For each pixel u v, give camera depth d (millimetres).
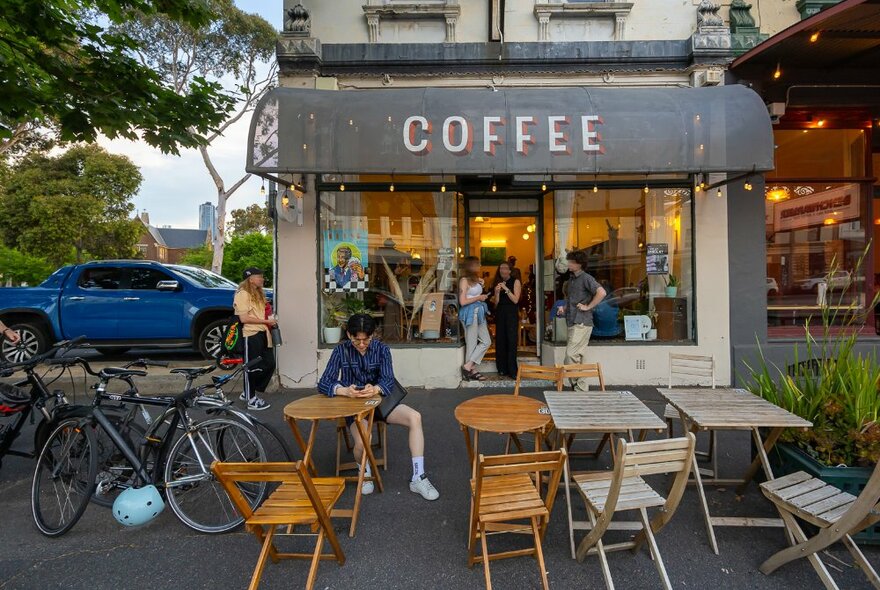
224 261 28703
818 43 5992
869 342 6566
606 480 3035
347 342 4000
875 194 7234
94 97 4781
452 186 6941
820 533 2529
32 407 3785
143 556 3055
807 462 3271
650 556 3008
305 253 6781
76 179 21469
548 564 2943
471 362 6723
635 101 5727
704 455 4387
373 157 5602
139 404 3559
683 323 6941
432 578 2822
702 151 5570
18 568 2936
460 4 6996
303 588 2740
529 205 7527
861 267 7129
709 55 6613
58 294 8195
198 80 5273
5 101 4453
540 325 7523
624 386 6707
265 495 3371
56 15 4598
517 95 5789
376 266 7035
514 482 2941
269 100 5680
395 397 3912
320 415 3332
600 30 7023
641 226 7016
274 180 6066
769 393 3896
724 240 6723
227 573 2885
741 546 3096
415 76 6832
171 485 3338
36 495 3336
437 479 4059
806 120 7082
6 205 20375
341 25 7008
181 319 8242
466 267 6836
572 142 5578
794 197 7148
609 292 6992
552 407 3592
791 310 7117
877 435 3139
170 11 4938
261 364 5781
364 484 3795
